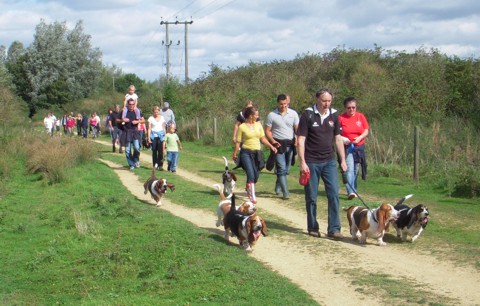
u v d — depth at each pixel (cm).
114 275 833
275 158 1251
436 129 1716
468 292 665
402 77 2355
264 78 3591
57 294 794
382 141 1747
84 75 6425
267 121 1250
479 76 2111
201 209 1173
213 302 662
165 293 721
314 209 938
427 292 665
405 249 859
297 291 679
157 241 930
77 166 1711
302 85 3164
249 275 738
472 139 1656
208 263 798
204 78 4016
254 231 835
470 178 1269
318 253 841
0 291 823
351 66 3162
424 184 1390
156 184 1218
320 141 916
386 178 1475
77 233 1036
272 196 1295
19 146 1880
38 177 1562
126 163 1902
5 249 1006
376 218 870
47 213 1205
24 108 3947
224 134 2577
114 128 2325
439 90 2158
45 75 6288
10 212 1231
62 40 6438
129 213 1127
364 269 759
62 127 4828
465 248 854
